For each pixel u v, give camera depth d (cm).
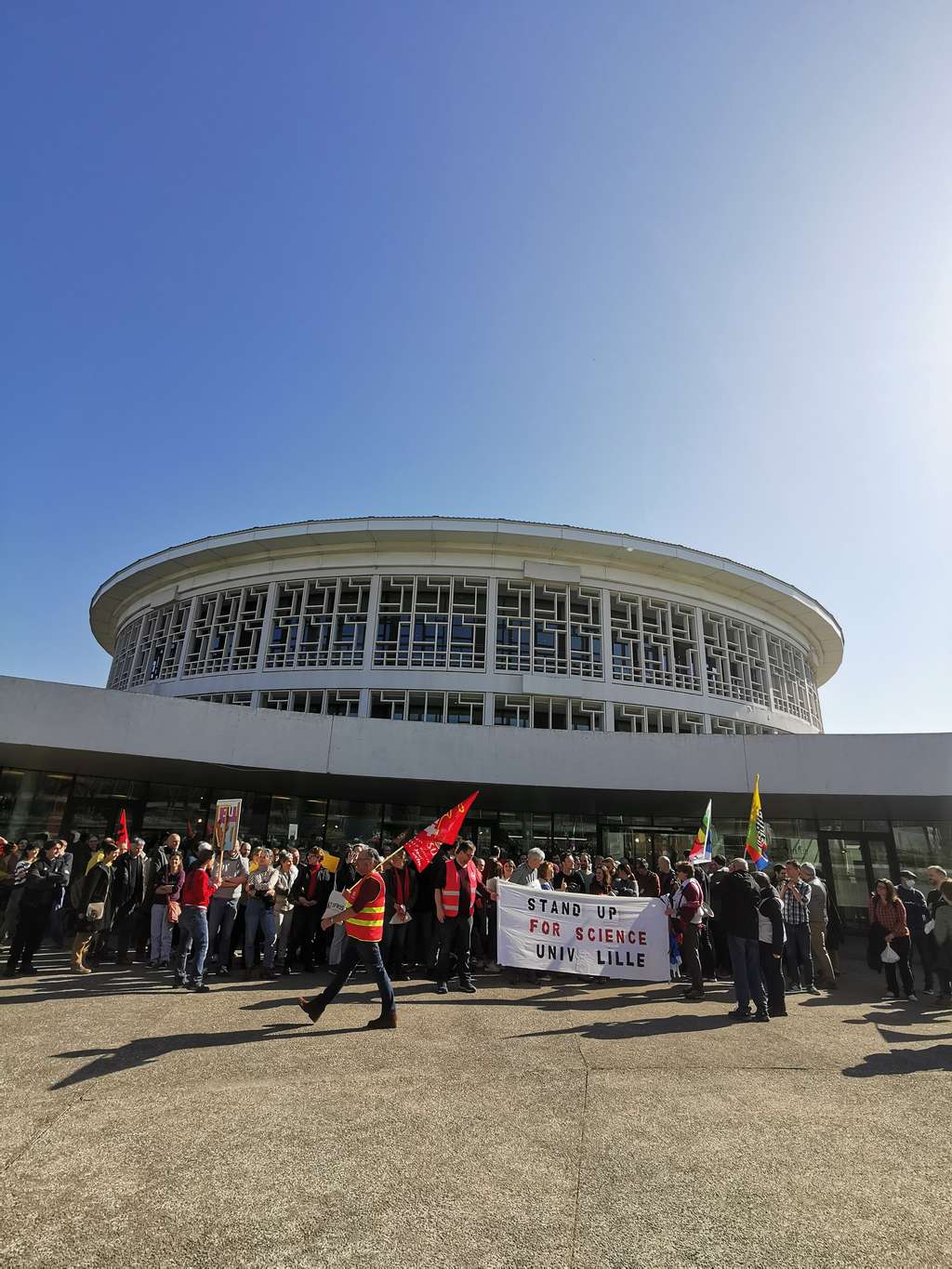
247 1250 306
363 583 2514
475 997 879
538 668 2395
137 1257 300
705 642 2697
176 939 1215
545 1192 366
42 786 1677
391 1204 349
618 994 943
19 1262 294
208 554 2620
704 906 1072
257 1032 657
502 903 988
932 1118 476
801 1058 624
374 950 690
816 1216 346
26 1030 648
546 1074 561
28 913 938
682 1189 371
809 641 3228
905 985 962
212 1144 411
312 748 1579
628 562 2619
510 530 2469
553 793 1734
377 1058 587
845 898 1927
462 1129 445
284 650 2453
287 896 996
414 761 1611
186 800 1847
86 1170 377
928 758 1580
